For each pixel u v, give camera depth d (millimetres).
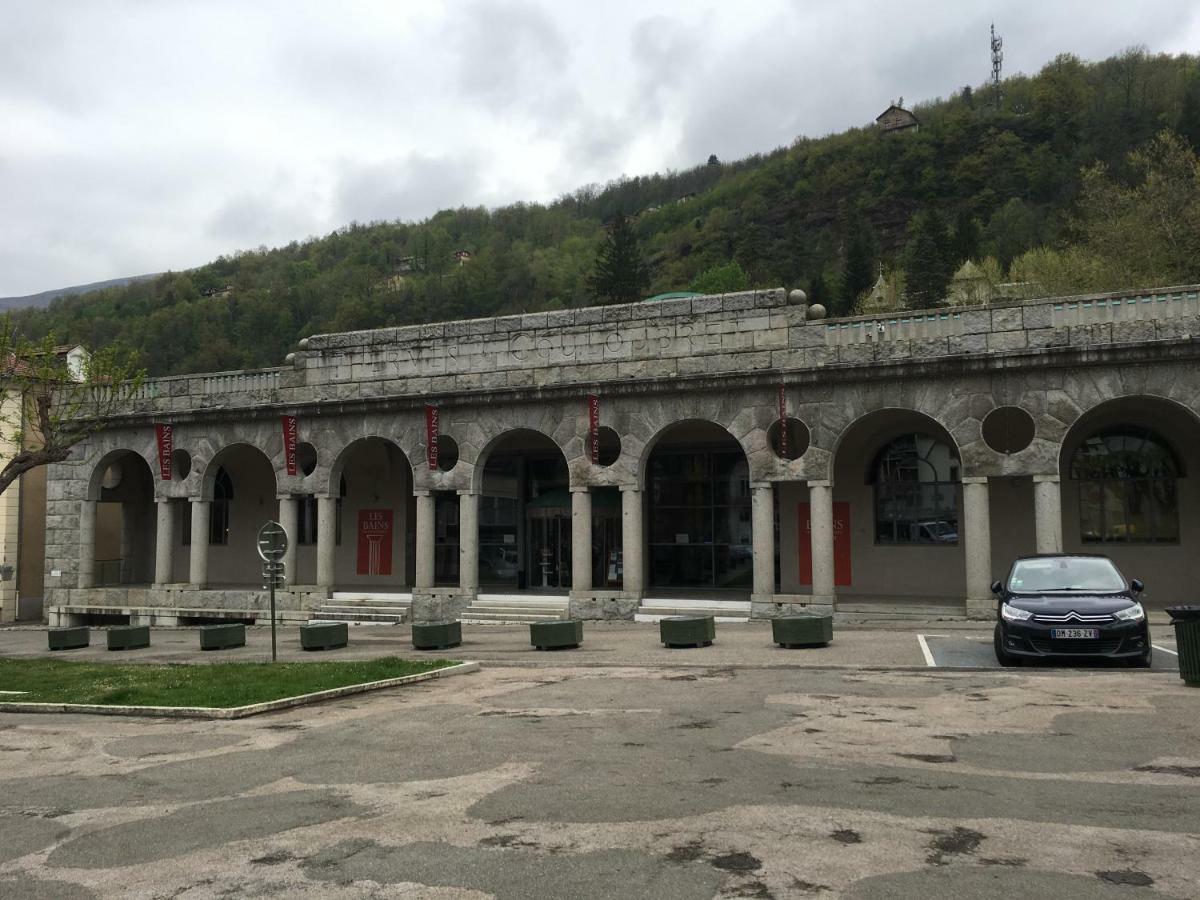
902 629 22062
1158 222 52938
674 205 151875
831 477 24938
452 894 6047
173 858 7086
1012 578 16281
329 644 22312
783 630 18922
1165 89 103500
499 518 35281
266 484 36938
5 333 25234
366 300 106500
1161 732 9961
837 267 110875
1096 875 5984
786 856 6504
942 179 115875
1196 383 21625
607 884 6105
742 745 10039
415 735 11461
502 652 20266
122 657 22391
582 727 11414
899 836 6852
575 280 121125
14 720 14227
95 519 35281
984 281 70250
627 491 26969
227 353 90750
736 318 26016
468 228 164875
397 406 29672
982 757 9156
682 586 32656
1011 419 27172
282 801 8625
